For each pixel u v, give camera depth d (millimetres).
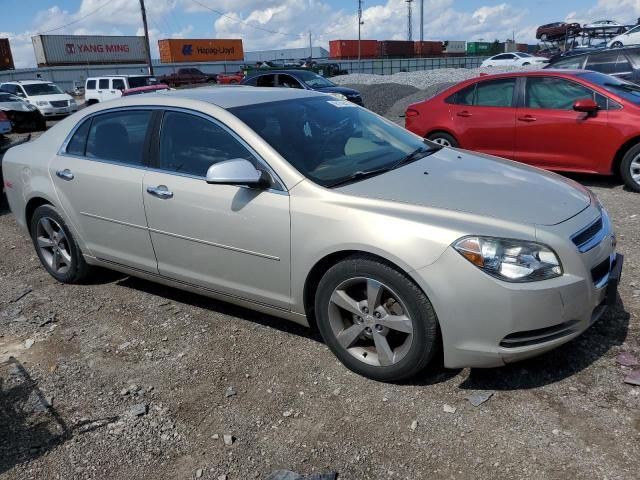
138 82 26922
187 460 2691
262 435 2828
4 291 4789
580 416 2793
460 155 4031
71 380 3389
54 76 50656
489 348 2836
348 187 3244
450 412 2891
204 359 3539
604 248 3082
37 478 2625
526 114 7496
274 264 3373
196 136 3734
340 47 65625
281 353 3559
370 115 4402
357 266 3055
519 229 2832
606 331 3520
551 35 43031
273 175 3369
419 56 71062
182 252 3801
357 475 2533
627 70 11758
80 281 4816
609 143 6906
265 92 4227
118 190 4020
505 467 2516
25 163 4719
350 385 3182
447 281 2799
